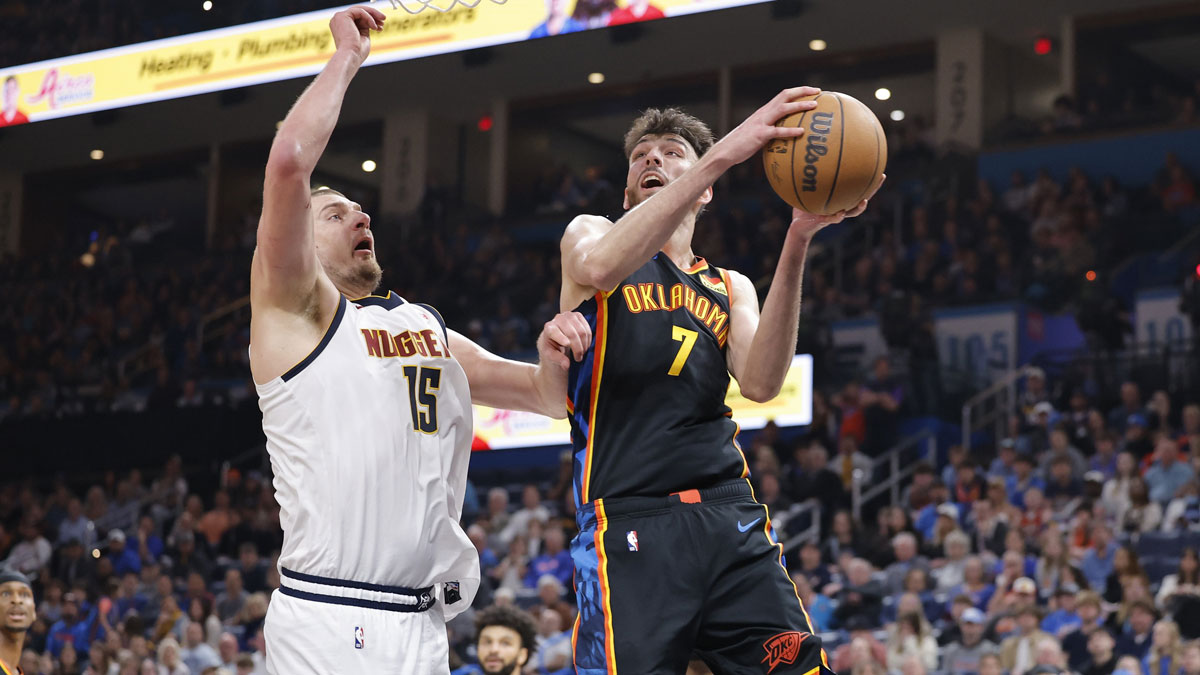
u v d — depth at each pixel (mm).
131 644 11977
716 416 3039
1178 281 15234
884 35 19500
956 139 19125
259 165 24062
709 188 3127
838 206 2848
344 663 2730
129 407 18891
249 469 16594
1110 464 11648
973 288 16141
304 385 2797
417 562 2842
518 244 20797
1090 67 18938
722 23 19266
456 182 22906
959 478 11953
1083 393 13852
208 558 14875
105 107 18312
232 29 17625
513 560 12047
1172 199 16609
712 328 3082
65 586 14656
